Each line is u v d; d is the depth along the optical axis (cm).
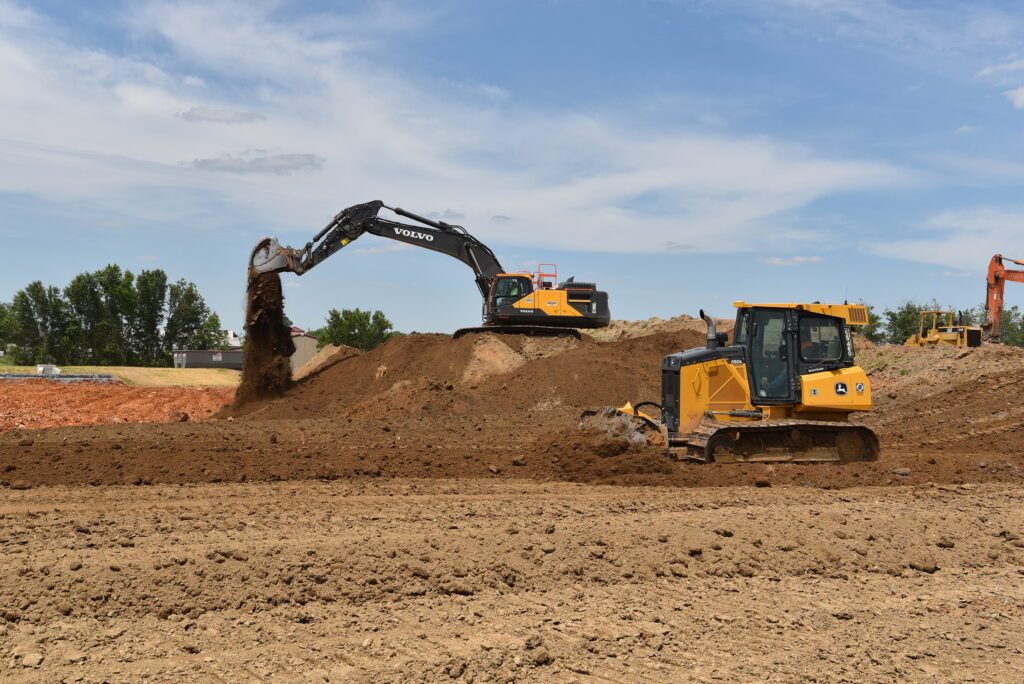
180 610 714
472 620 735
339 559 831
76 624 681
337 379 3012
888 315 6456
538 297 3119
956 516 1147
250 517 1048
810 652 712
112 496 1189
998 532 1099
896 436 2166
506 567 852
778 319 1458
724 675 658
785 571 920
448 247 3161
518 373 2758
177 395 3875
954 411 2488
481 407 2445
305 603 749
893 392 2972
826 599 848
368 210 3005
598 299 3166
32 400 3569
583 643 701
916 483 1401
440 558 858
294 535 944
